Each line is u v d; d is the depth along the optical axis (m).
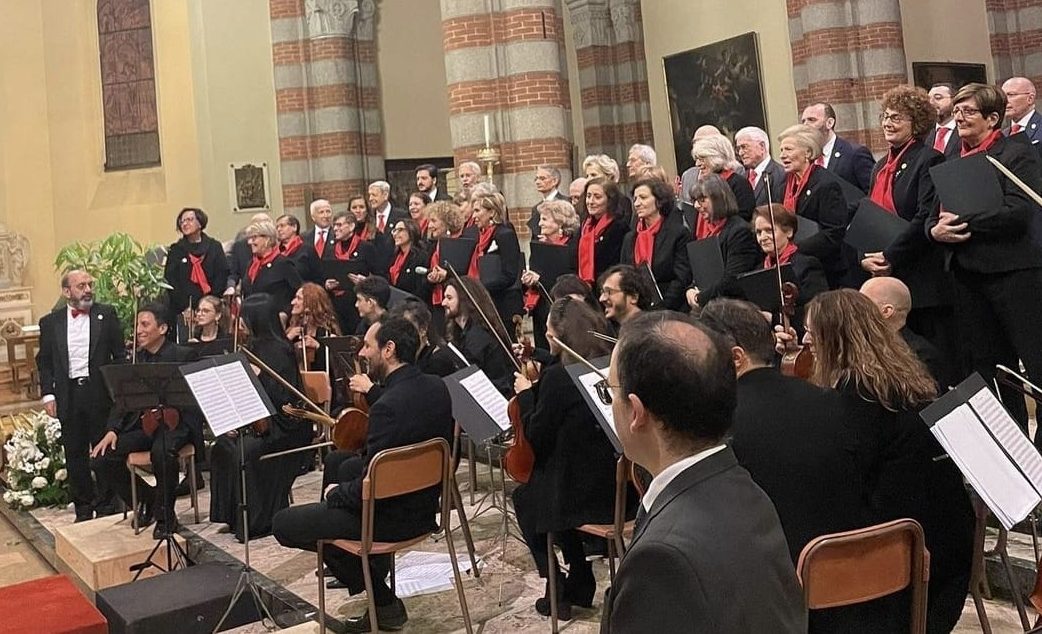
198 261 9.86
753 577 1.67
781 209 5.47
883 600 2.88
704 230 6.13
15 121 16.08
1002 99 4.80
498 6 9.98
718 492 1.75
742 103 13.22
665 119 14.88
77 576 6.56
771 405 2.98
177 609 5.15
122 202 16.38
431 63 16.28
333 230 10.22
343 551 4.97
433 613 5.07
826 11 11.67
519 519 4.72
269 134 15.20
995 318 4.79
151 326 7.06
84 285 7.68
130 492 7.16
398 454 4.41
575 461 4.43
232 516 6.80
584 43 15.42
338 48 15.16
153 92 16.22
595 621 4.73
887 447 3.12
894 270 5.01
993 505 2.92
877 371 3.10
